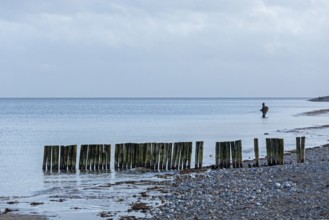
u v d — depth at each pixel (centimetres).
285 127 8600
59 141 6662
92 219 2095
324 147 4697
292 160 3794
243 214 1938
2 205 2469
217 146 3622
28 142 6544
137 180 3231
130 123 10706
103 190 2872
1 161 4594
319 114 13375
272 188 2503
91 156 3725
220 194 2444
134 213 2162
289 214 1878
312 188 2420
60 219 2119
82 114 15725
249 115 14262
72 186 3106
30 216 2183
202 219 1903
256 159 3584
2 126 9806
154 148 3744
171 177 3312
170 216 2005
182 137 6956
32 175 3650
